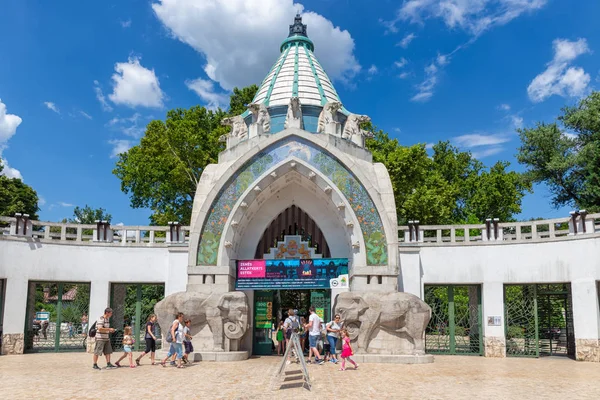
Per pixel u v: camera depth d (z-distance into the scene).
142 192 40.28
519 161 40.75
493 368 18.25
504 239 24.02
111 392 12.64
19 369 17.19
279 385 13.50
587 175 37.16
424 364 19.06
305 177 22.30
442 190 40.72
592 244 21.27
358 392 12.86
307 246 23.38
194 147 38.81
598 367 18.91
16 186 41.69
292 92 26.27
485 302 23.25
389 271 20.80
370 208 21.50
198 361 19.61
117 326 25.12
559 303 25.77
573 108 39.12
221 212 21.84
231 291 21.36
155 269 24.56
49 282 23.81
